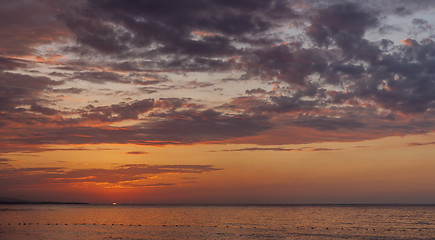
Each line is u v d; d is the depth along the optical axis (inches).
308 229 4697.3
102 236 3656.5
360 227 5039.4
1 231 3996.1
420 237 3897.6
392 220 6628.9
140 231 4237.2
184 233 4084.6
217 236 3838.6
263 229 4658.0
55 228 4429.1
